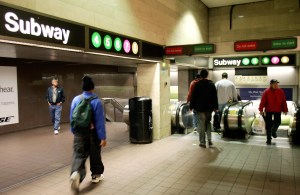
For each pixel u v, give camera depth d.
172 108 8.96
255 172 5.23
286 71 11.84
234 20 12.61
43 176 5.15
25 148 7.31
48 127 10.67
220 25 12.86
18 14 4.05
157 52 7.91
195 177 5.00
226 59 12.36
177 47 8.00
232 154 6.48
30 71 10.36
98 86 14.41
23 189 4.54
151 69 8.13
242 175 5.07
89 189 4.49
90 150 4.61
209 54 7.45
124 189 4.49
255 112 9.60
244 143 7.60
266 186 4.55
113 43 6.11
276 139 8.11
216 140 7.98
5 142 8.05
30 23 4.22
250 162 5.85
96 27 5.62
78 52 5.42
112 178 4.97
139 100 7.52
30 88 10.36
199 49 7.59
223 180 4.84
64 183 4.79
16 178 5.07
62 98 9.30
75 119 4.22
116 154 6.51
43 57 6.85
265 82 12.13
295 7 11.54
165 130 8.48
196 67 10.98
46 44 4.48
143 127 7.54
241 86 12.49
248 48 6.88
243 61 12.12
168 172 5.26
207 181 4.80
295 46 6.39
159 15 8.30
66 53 5.66
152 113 8.13
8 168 5.66
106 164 5.75
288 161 5.89
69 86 12.18
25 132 9.62
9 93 9.52
